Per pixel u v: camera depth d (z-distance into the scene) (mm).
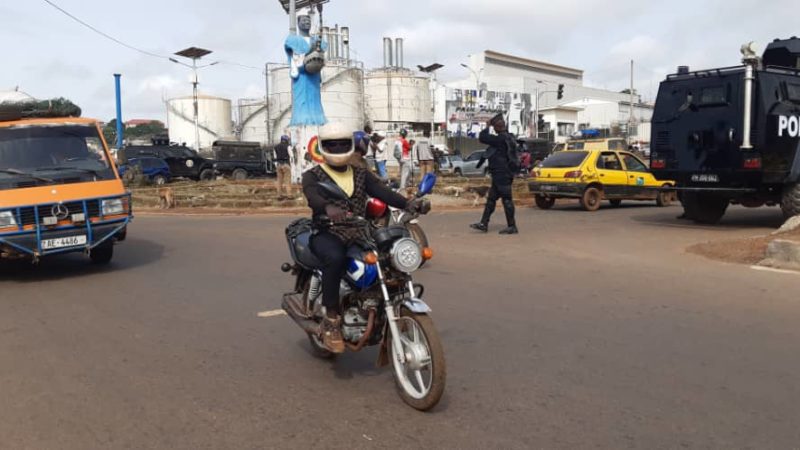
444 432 3885
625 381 4645
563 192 16828
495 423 3996
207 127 59188
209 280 8336
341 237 4410
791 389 4465
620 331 5859
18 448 3703
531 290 7516
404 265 4094
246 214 17156
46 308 7051
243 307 6941
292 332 6043
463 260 9477
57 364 5164
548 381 4672
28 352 5484
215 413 4199
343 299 4480
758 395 4371
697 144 12570
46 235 8398
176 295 7527
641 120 84250
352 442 3770
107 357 5332
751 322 6090
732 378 4680
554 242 11156
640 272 8484
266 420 4090
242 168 35250
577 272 8539
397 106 62844
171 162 32625
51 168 8961
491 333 5852
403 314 4320
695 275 8242
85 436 3859
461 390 4535
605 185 16969
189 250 10758
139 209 19047
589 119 92375
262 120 56625
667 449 3629
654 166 13391
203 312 6746
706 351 5277
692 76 12633
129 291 7801
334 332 4512
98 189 8836
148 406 4312
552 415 4098
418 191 4531
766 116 11609
